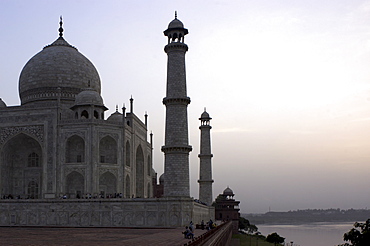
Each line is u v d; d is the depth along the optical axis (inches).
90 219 3533.5
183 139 3208.7
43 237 2171.5
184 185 3216.0
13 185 4579.2
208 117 5802.2
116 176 4293.8
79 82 5078.7
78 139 4352.9
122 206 3462.1
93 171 4146.2
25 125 4411.9
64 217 3602.4
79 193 4252.0
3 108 4490.7
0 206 3754.9
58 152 4259.4
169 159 3223.4
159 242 1809.8
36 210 3681.1
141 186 5191.9
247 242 5644.7
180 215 3213.6
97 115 4574.3
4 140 4446.4
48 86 4963.1
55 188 4205.2
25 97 5093.5
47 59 5054.1
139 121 5098.4
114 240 1937.7
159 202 3309.5
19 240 1964.8
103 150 4414.4
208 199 5644.7
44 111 4384.8
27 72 5108.3
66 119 4315.9
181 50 3302.2
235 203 7081.7
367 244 2544.3
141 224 3373.5
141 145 5187.0
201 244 1450.5
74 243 1777.8
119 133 4389.8
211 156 5753.0
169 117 3230.8
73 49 5369.1
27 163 4598.9
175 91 3230.8
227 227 3983.8
